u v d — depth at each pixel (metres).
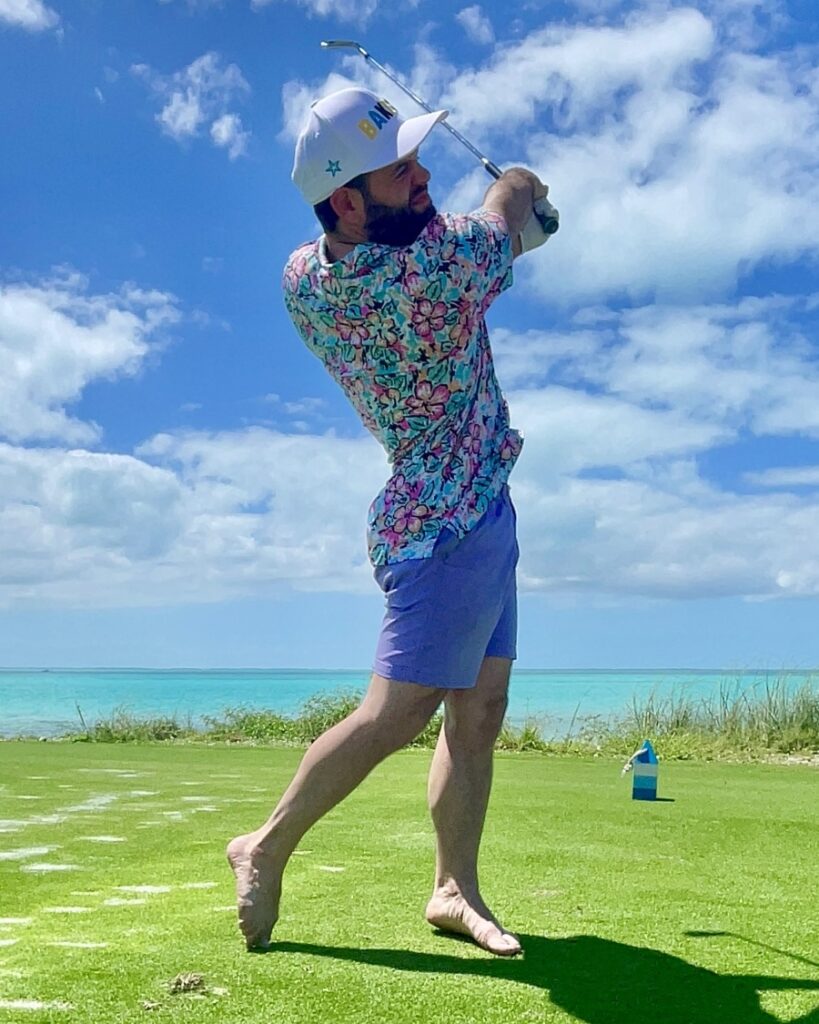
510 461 2.73
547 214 2.88
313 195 2.59
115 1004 2.14
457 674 2.62
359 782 2.62
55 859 4.04
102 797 6.36
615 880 3.52
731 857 4.01
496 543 2.63
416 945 2.64
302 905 3.10
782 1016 2.13
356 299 2.55
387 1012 2.11
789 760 11.09
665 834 4.60
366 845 4.20
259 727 14.87
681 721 13.01
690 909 3.08
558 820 5.04
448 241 2.55
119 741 14.27
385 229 2.55
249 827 4.96
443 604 2.58
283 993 2.22
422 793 6.20
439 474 2.62
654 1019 2.10
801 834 4.63
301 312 2.69
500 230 2.66
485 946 2.59
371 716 2.61
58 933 2.77
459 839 2.77
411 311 2.53
